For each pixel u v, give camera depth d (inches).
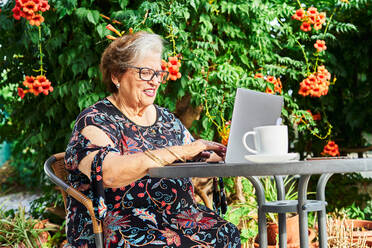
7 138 167.0
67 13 121.3
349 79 171.3
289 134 175.9
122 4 124.2
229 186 147.9
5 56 132.0
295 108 161.5
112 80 74.1
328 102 168.7
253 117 60.6
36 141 141.3
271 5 144.8
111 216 65.2
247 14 135.7
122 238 62.1
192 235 66.5
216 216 74.0
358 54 163.8
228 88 138.9
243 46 140.8
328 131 167.0
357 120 171.2
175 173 50.4
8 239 126.4
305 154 183.3
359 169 46.8
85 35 127.8
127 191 67.0
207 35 132.8
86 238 64.1
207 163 57.7
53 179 67.6
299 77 157.0
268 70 145.3
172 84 132.3
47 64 136.4
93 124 65.2
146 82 71.3
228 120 135.1
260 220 69.7
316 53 151.6
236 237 69.4
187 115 140.9
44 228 138.1
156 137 74.5
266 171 46.0
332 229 121.8
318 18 139.5
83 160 60.3
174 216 70.0
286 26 150.2
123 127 70.5
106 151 58.5
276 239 114.7
